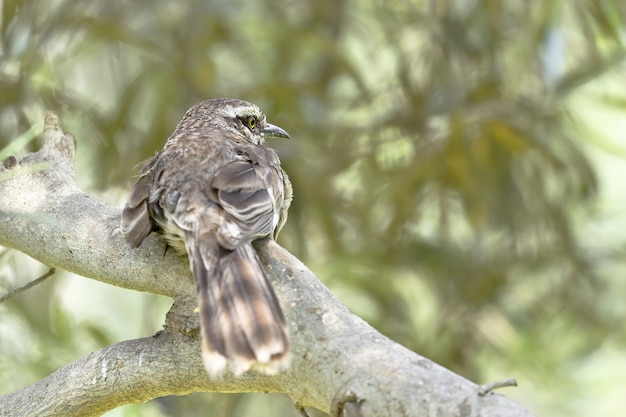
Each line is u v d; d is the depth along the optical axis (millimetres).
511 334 13875
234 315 6172
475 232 13289
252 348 5973
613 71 13688
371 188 13453
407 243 13594
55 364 11664
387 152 13805
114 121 13172
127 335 14820
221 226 6941
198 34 13648
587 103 14875
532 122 13570
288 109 13500
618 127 16438
